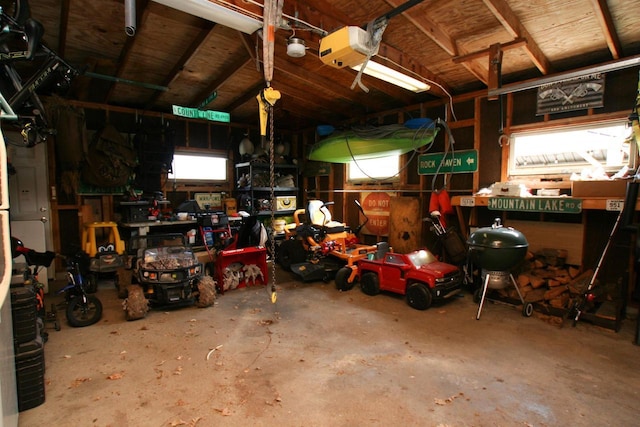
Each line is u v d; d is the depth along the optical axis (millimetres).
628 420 1913
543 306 3391
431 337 2949
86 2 3080
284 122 6887
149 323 3266
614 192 3186
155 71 4516
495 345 2801
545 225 3982
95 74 4074
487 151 4414
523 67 3875
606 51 3416
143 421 1931
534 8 2863
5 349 1685
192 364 2523
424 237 4945
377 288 4023
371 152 4961
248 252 4312
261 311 3574
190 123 6129
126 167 5109
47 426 1893
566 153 3812
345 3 3041
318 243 4711
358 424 1893
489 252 3250
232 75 4469
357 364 2510
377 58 3438
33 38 2432
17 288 2150
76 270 3270
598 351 2695
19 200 4441
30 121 2920
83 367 2484
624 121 3395
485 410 2002
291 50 2771
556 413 1973
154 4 3088
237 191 6578
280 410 2012
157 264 3631
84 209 4945
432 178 5012
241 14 2283
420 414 1969
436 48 3664
